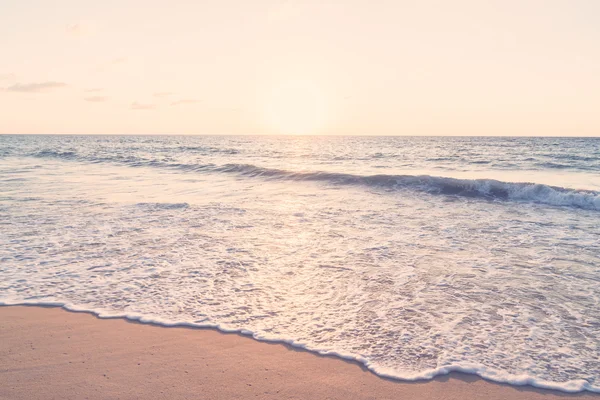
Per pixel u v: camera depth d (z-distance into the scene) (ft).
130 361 12.65
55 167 82.53
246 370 12.17
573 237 27.96
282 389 11.25
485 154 128.57
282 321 15.26
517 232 29.43
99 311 16.03
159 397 10.85
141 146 203.00
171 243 26.16
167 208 38.01
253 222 32.60
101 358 12.80
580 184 54.24
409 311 16.06
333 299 17.30
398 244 26.17
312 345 13.51
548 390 11.16
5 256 23.02
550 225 31.81
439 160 102.89
